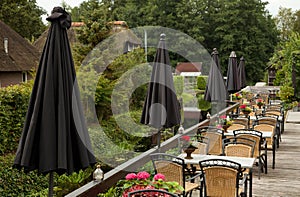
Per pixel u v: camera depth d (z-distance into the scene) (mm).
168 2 31375
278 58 21172
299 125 12109
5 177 6859
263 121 8117
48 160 2791
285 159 7660
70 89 2951
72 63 3039
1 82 17266
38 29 32562
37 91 2891
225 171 4090
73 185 6340
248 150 5430
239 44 32156
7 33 19516
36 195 6559
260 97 15062
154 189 3123
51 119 2840
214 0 33031
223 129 7133
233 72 11344
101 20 11211
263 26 33969
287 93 15766
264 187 5824
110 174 4352
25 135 2887
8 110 8312
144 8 31391
